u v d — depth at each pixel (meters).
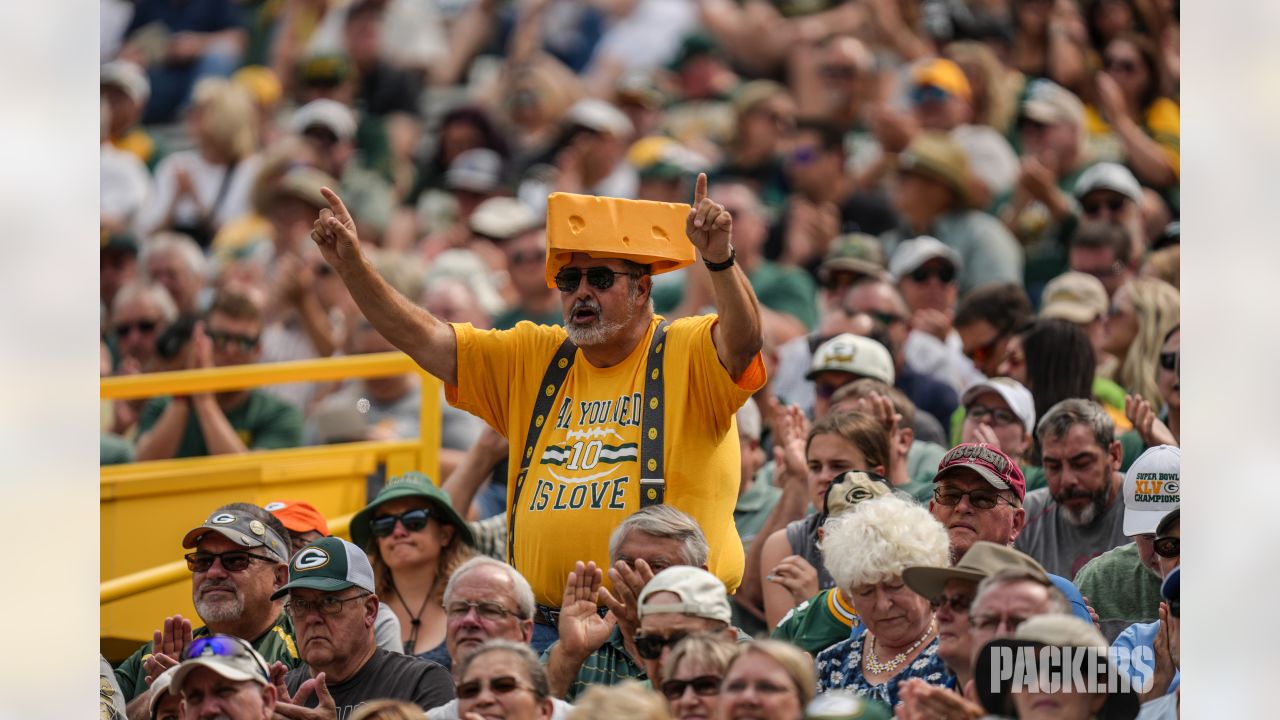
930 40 48.91
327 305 40.78
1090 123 42.91
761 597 23.34
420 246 48.66
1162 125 42.12
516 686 16.64
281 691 18.50
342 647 19.39
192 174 50.47
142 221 50.22
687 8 56.66
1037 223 39.50
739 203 40.28
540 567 19.28
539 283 38.56
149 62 57.75
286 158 48.47
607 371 19.70
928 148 39.22
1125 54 42.12
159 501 26.33
